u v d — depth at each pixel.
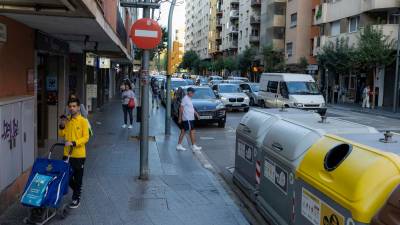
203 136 16.16
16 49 7.76
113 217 6.45
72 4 6.34
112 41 13.06
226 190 8.24
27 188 5.83
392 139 4.61
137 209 6.84
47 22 8.05
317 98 24.36
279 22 56.75
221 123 19.11
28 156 7.94
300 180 4.91
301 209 4.86
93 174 8.96
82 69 17.48
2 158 6.45
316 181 4.42
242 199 7.66
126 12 25.25
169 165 10.18
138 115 13.62
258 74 63.31
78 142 6.55
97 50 17.98
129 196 7.51
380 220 3.32
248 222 6.50
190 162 10.70
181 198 7.51
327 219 4.14
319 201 4.34
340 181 3.98
